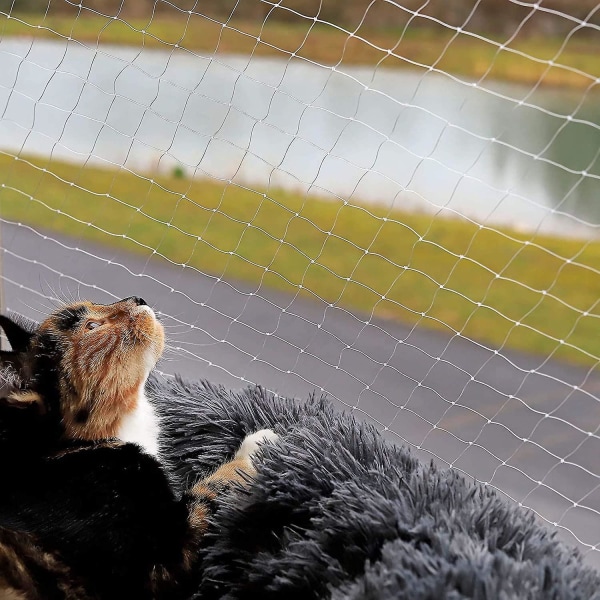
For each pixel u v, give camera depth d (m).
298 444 1.34
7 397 1.37
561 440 1.49
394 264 1.49
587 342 1.55
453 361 1.54
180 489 1.39
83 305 1.45
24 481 1.33
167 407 1.45
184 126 1.49
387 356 1.54
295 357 1.55
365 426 1.37
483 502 1.26
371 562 1.21
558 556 1.22
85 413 1.39
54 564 1.33
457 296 1.57
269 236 1.52
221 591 1.27
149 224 1.63
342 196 1.50
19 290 1.68
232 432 1.42
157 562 1.32
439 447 1.47
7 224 1.75
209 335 1.55
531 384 1.53
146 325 1.42
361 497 1.25
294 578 1.22
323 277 1.56
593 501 1.44
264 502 1.28
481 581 1.16
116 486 1.34
